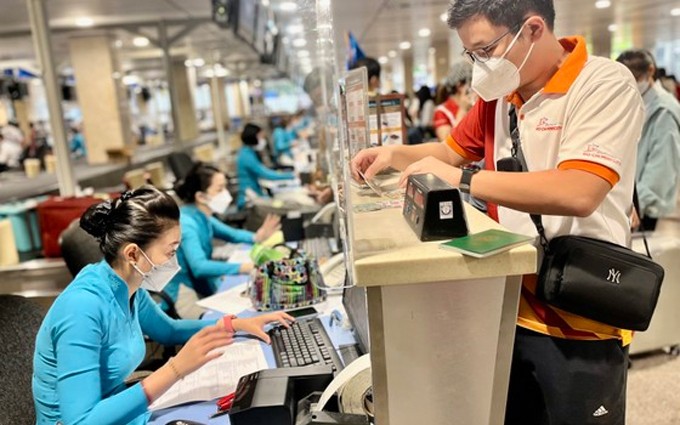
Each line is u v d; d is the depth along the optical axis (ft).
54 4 19.20
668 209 9.62
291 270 6.84
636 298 3.25
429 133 19.80
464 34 3.54
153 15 23.06
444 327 3.03
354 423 3.56
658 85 9.89
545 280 3.43
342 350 5.34
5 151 32.09
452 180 3.34
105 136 27.45
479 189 3.24
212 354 4.42
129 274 4.75
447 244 2.91
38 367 4.51
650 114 9.52
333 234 9.10
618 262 3.27
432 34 36.68
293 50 21.22
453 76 13.71
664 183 9.48
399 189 4.11
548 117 3.59
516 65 3.47
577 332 3.57
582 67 3.50
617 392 3.69
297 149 26.12
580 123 3.33
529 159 3.71
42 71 14.05
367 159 4.19
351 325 5.81
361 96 3.79
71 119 43.86
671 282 9.21
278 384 3.94
